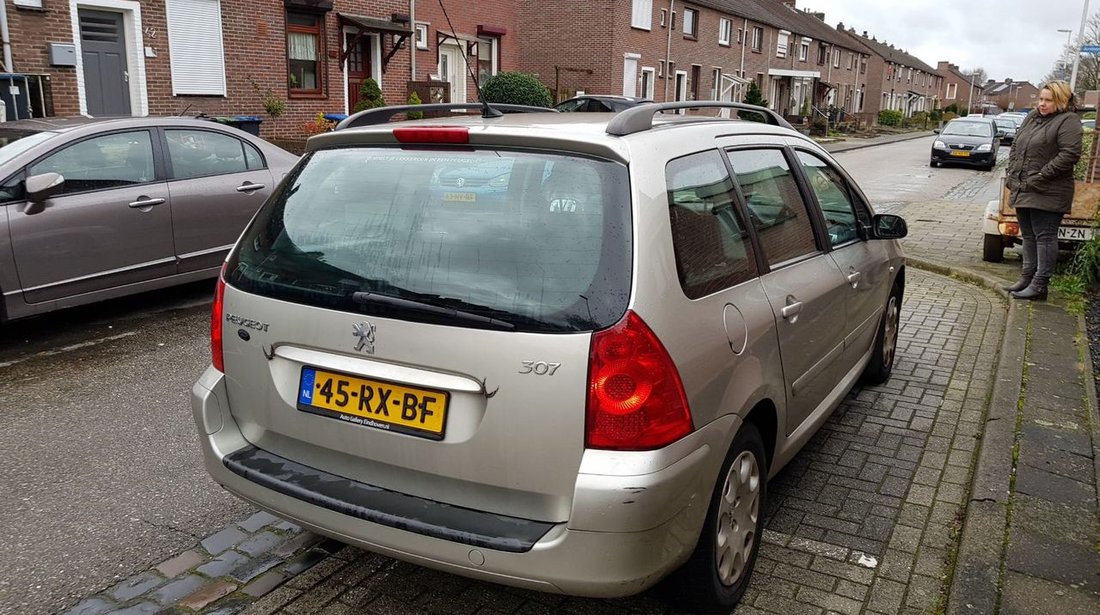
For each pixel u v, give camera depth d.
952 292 7.92
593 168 2.53
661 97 36.59
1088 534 3.25
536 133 2.61
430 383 2.46
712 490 2.60
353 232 2.72
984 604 2.80
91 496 3.81
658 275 2.43
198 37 17.25
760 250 3.12
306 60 20.28
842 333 3.96
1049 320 6.39
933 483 3.92
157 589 3.09
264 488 2.75
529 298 2.37
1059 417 4.41
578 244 2.42
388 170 2.81
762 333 2.91
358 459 2.67
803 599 3.00
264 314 2.76
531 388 2.33
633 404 2.30
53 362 5.69
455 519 2.45
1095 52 25.20
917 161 30.64
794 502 3.74
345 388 2.63
